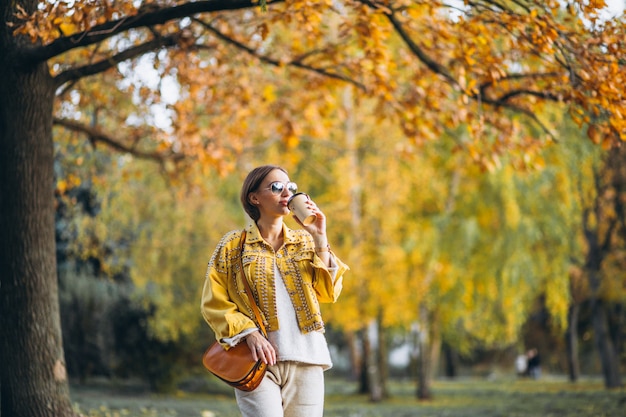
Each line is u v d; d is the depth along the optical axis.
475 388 29.33
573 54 7.17
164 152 10.95
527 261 19.14
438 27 8.09
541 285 23.20
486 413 14.53
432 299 21.44
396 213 20.03
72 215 16.75
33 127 7.02
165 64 9.64
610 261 23.28
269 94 10.33
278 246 3.90
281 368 3.73
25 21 6.82
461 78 7.66
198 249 20.20
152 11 6.83
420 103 9.24
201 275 20.77
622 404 14.02
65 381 7.06
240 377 3.63
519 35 7.24
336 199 20.31
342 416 14.30
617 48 6.84
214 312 3.73
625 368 33.47
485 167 9.21
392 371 49.84
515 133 9.08
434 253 19.77
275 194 3.83
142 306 20.69
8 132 6.97
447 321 22.48
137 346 21.39
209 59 10.20
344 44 9.21
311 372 3.78
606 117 7.75
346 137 20.41
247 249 3.81
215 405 15.62
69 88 9.17
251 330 3.64
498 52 8.62
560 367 43.34
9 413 6.81
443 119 9.60
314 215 3.81
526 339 40.28
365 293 19.92
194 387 24.75
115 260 19.58
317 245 3.84
